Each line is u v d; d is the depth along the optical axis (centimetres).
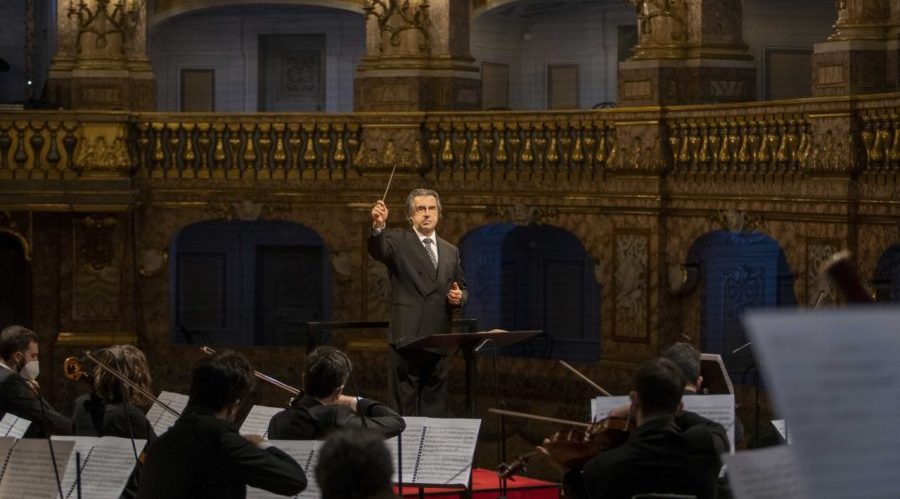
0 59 2467
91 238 1972
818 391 222
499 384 1917
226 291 2317
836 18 1973
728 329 1833
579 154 1859
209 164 1986
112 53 1992
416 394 1257
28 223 1970
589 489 661
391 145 1941
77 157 1930
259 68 2409
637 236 1814
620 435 705
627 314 1834
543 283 2203
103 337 1984
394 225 1947
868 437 221
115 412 866
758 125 1664
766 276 1862
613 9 2250
